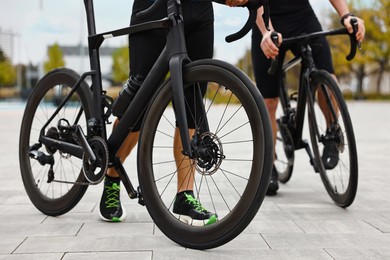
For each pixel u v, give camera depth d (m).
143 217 2.76
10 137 7.61
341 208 3.05
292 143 3.61
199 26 2.54
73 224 2.61
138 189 2.43
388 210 3.00
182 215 2.45
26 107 3.04
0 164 4.86
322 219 2.77
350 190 2.93
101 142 2.50
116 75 48.75
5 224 2.61
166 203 3.12
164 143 6.07
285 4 3.42
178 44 2.27
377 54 36.97
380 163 5.00
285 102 3.66
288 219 2.76
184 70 2.26
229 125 9.03
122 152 2.67
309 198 3.37
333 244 2.28
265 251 2.16
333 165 3.13
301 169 4.70
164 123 8.16
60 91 2.95
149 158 2.33
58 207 2.75
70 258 2.04
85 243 2.25
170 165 4.63
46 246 2.21
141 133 2.35
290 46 3.43
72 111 2.81
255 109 2.04
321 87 3.16
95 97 2.65
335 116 3.07
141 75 2.51
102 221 2.67
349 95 42.41
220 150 2.13
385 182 3.94
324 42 3.39
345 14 3.09
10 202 3.17
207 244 2.11
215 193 3.42
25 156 3.00
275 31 3.36
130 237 2.36
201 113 2.31
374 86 51.53
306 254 2.12
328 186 3.19
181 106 2.20
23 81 48.00
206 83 2.29
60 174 3.65
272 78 3.53
